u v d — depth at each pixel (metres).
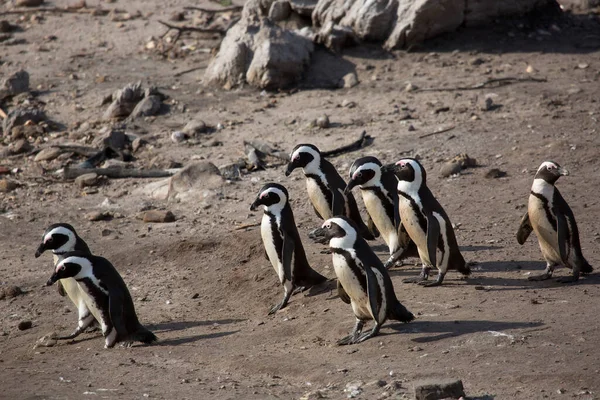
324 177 19.91
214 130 30.95
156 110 32.94
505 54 36.69
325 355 14.39
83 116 33.34
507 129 28.55
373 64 36.25
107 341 16.25
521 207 22.23
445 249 16.80
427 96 32.47
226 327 17.06
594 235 19.66
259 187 25.69
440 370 12.84
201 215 24.12
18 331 17.86
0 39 41.94
